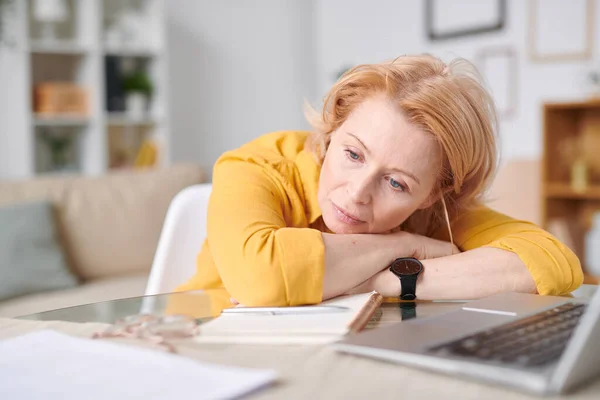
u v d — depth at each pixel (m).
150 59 4.45
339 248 0.93
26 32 3.93
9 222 2.54
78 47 4.07
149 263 2.89
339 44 5.07
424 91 0.98
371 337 0.67
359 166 1.00
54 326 0.79
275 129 5.20
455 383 0.56
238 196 1.02
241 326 0.75
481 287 0.97
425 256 1.03
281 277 0.88
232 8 4.99
